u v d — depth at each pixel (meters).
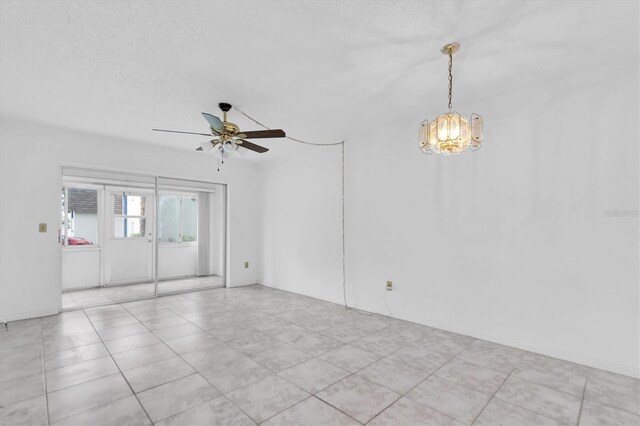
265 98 3.26
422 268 3.77
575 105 2.78
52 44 2.30
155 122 3.95
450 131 2.08
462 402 2.13
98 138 4.52
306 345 3.12
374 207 4.29
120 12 1.96
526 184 3.03
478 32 2.19
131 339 3.27
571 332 2.77
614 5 1.91
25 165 3.97
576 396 2.20
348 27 2.13
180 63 2.58
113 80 2.86
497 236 3.19
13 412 2.00
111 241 6.14
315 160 5.17
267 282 6.12
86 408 2.04
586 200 2.71
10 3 1.86
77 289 5.75
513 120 3.11
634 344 2.50
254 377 2.46
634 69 2.53
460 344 3.15
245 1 1.87
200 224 7.24
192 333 3.46
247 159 5.99
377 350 2.99
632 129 2.52
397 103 3.41
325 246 4.98
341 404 2.10
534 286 2.97
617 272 2.57
